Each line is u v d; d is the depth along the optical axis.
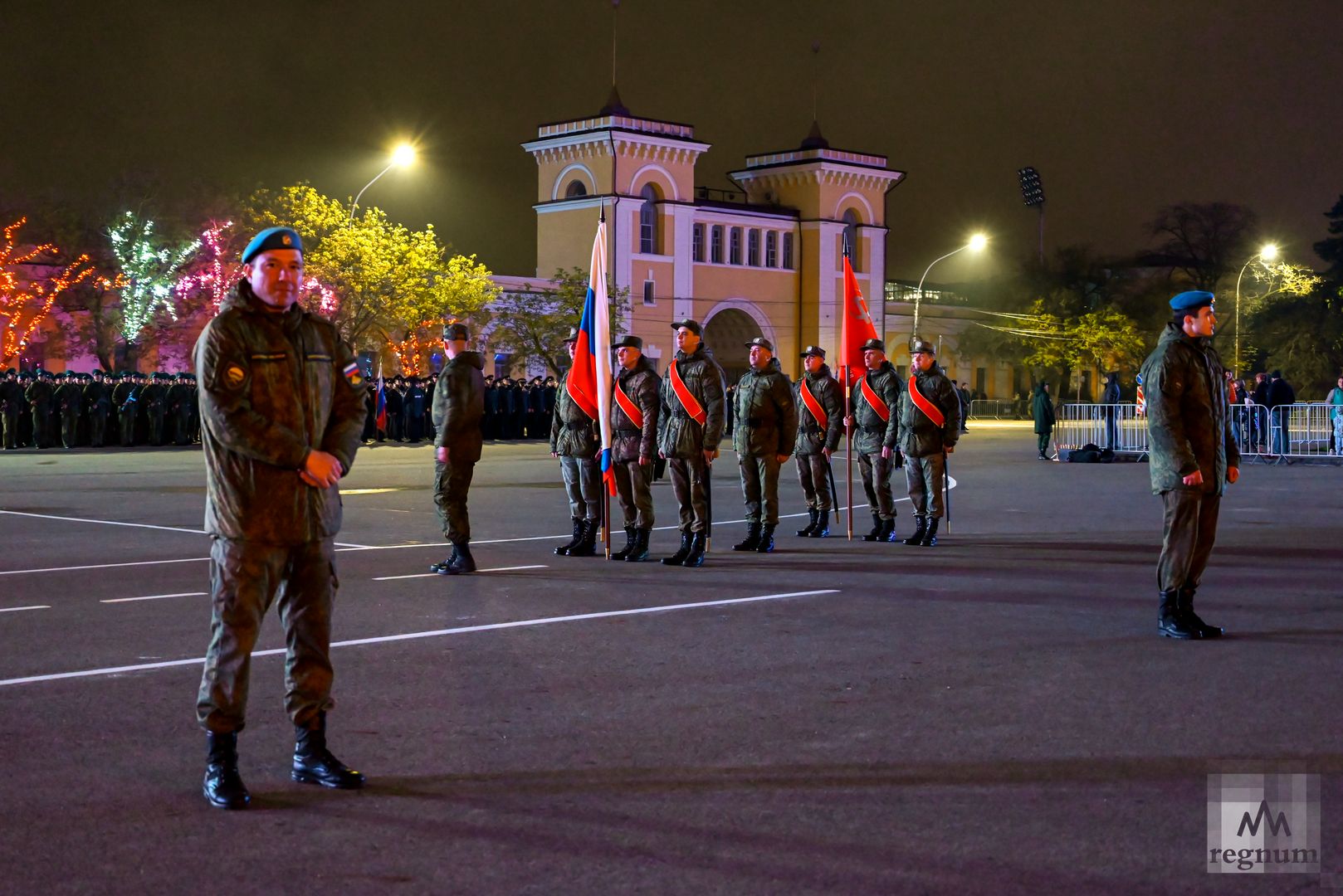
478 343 61.84
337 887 4.64
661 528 16.45
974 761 6.16
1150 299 87.94
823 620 9.87
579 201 71.69
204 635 9.19
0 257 50.50
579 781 5.86
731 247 77.50
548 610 10.28
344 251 52.44
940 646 8.86
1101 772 5.98
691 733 6.64
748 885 4.64
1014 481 25.64
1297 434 32.81
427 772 5.99
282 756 6.26
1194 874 4.76
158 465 29.48
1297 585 11.60
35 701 7.29
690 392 12.85
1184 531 9.13
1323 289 81.25
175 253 50.97
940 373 14.75
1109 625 9.67
